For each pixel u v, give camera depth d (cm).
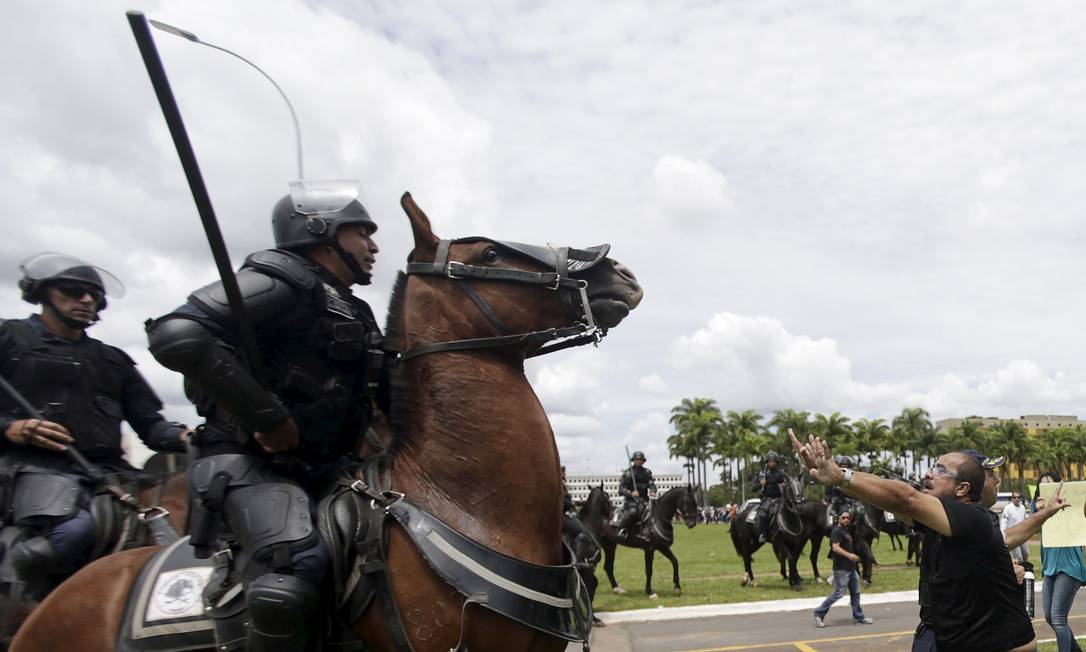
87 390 359
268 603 212
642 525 1443
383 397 275
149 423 390
